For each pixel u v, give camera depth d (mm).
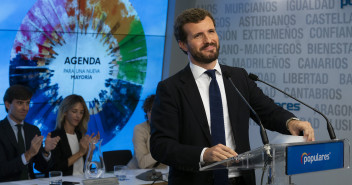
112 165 5887
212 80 2578
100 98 7727
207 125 2494
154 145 2488
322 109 7113
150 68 8258
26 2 6855
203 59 2535
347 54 6992
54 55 7188
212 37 2545
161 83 2631
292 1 7320
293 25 7305
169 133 2496
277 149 2004
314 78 7168
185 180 2492
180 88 2561
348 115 6977
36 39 7008
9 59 6785
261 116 2711
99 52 7652
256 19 7551
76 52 7414
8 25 6727
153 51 8258
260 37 7527
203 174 2475
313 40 7184
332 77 7070
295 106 7273
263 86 7484
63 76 7309
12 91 5070
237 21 7688
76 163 5398
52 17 7125
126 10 7863
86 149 5379
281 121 2561
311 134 2359
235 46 7699
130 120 8094
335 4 7055
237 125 2557
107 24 7676
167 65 8289
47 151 5113
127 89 8016
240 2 7672
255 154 2037
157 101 2609
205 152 2217
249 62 7602
